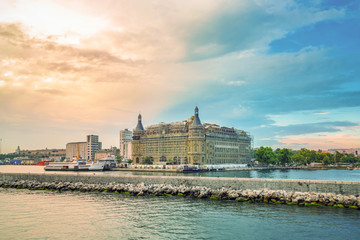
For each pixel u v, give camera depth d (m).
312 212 53.00
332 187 59.75
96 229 46.62
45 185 92.50
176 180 79.00
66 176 97.75
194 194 71.12
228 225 47.25
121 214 55.22
